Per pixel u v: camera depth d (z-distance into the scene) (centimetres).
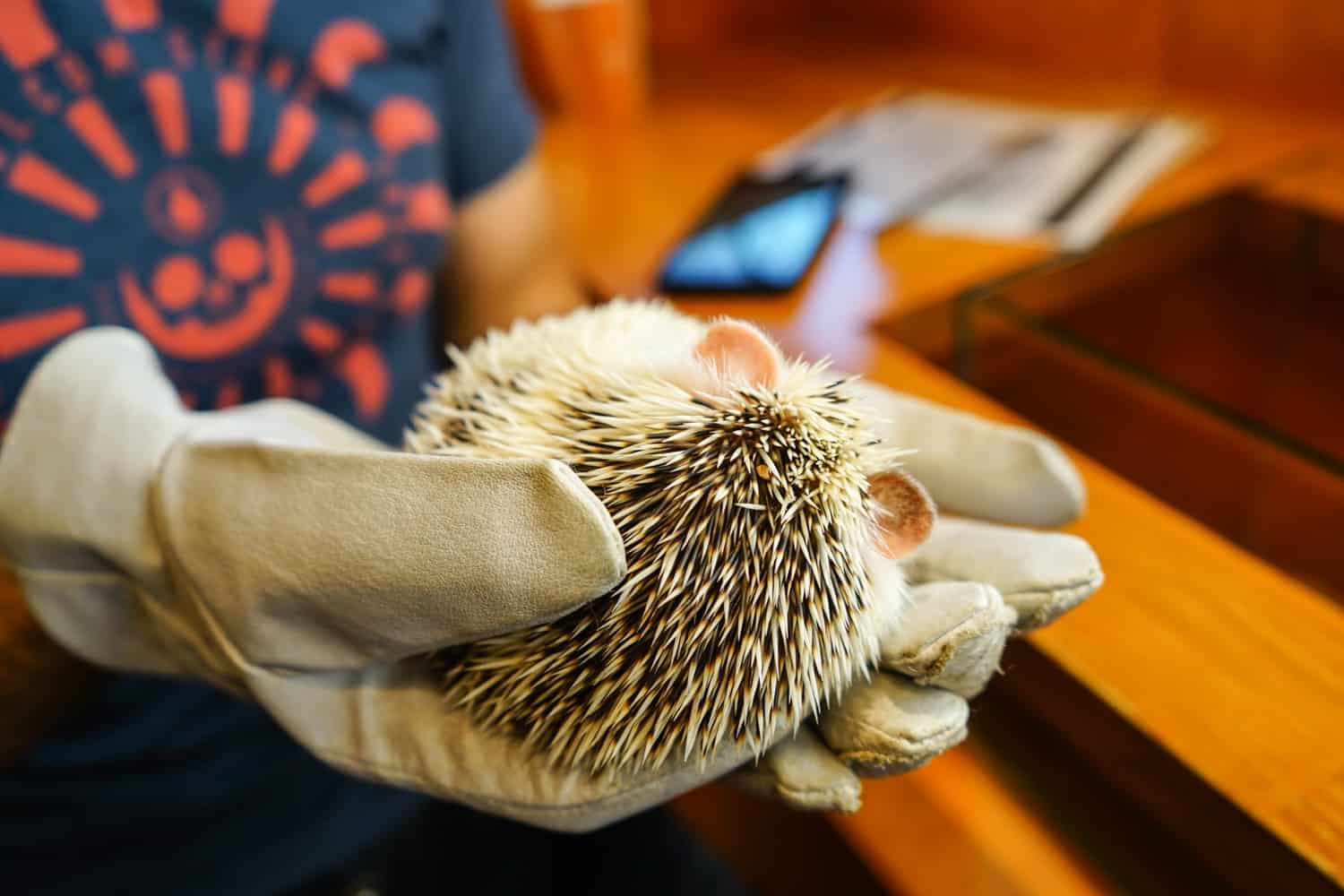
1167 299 51
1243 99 71
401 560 23
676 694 24
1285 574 36
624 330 29
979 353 46
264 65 42
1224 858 31
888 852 39
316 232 44
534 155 54
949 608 24
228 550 26
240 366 43
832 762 26
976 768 40
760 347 25
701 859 41
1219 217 53
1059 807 38
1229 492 38
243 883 40
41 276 37
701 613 23
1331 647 32
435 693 29
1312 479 34
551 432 26
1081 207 58
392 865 41
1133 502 37
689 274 55
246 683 28
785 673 24
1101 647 33
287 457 26
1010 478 28
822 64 89
